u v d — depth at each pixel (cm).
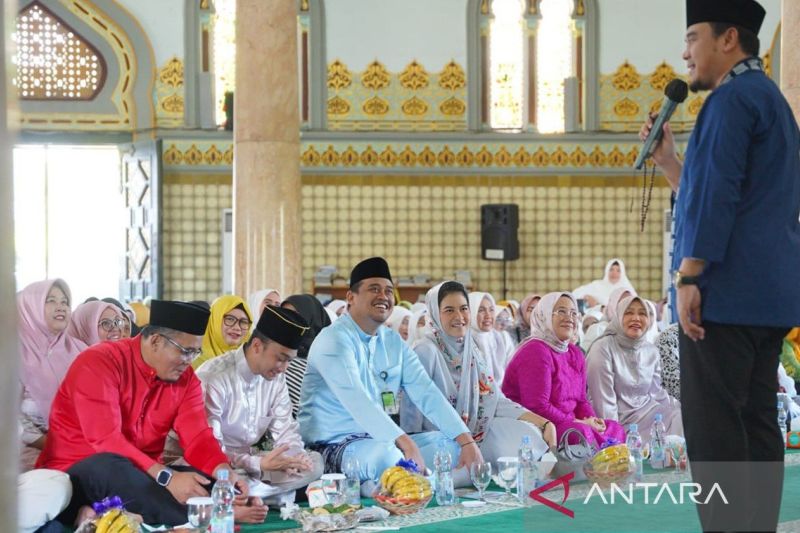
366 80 1559
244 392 552
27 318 592
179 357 499
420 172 1556
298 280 868
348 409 563
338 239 1546
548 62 1585
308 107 1551
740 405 308
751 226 305
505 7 1581
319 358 573
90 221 1542
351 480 538
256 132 858
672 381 730
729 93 303
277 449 532
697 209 301
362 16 1557
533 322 670
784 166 306
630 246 1570
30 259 1529
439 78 1569
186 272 1517
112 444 485
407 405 627
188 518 456
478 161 1562
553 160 1568
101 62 1526
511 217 1519
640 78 1584
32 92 1516
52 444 505
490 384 639
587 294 1448
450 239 1560
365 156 1550
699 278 304
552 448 596
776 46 1515
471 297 807
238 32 862
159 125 1528
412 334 859
